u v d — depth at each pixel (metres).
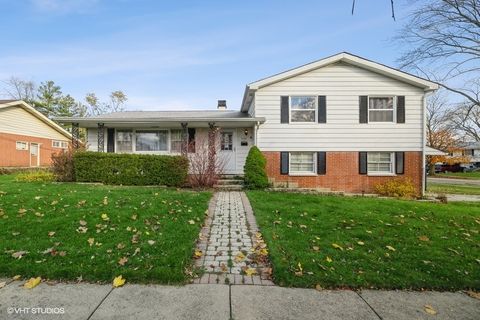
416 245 4.54
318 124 12.23
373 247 4.39
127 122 12.15
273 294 3.02
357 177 12.26
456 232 5.38
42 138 22.34
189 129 13.59
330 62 11.95
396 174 12.24
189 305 2.77
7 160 18.70
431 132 31.91
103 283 3.14
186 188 10.75
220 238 4.84
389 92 12.25
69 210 5.79
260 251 4.18
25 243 4.05
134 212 5.85
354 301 2.92
